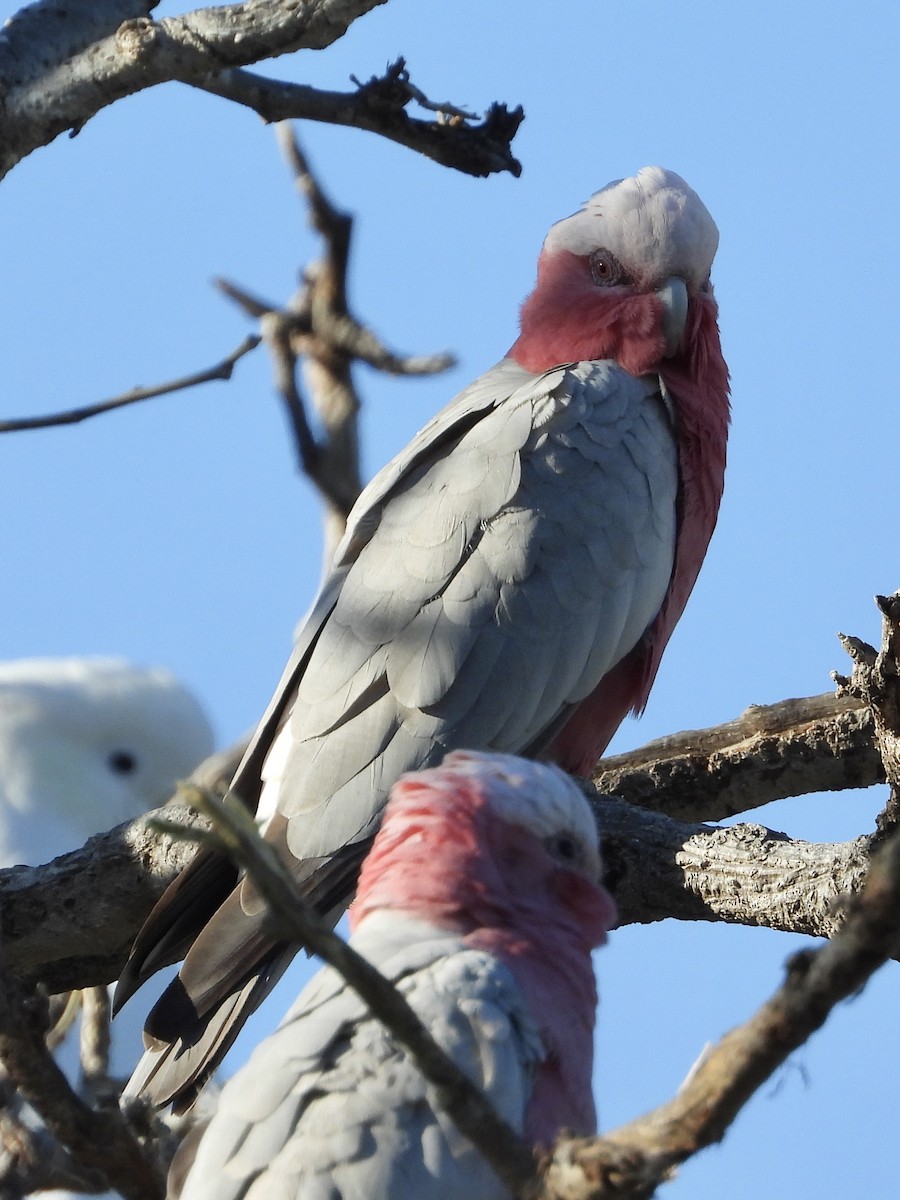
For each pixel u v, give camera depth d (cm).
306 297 1266
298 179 1254
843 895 865
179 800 1101
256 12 1001
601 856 960
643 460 1241
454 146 1080
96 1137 729
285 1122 740
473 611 1157
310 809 1104
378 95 1059
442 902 831
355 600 1175
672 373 1306
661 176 1343
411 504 1205
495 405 1255
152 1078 951
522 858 844
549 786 859
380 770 1112
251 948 979
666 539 1244
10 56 1054
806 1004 482
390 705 1131
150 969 1014
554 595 1171
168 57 1021
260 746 1166
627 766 1208
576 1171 523
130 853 1063
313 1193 723
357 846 1093
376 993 537
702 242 1316
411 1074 742
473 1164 728
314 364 1279
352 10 986
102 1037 902
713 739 1190
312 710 1142
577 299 1327
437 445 1241
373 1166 725
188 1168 781
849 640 847
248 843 529
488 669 1148
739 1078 494
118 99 1048
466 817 844
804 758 1166
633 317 1300
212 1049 962
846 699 1165
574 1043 802
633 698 1256
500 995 776
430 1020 761
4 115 1048
